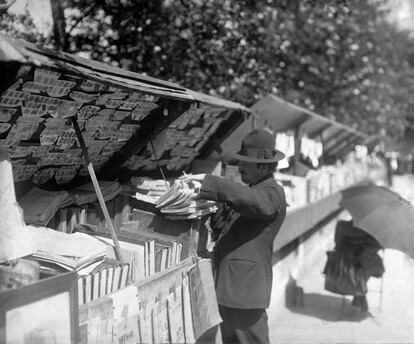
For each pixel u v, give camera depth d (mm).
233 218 3945
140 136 3822
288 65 10242
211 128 5125
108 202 3854
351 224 6488
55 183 3537
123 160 3922
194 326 3668
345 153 13055
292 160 7543
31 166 3168
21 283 2395
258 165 3807
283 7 7246
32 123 2832
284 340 5281
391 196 6273
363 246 6410
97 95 3033
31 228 2998
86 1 6109
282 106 5848
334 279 6469
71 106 2953
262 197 3605
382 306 6949
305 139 7707
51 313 2332
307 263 8414
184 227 3895
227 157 5770
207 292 3664
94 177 3135
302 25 9500
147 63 6719
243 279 3764
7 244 2578
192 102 3693
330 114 12383
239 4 7027
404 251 5746
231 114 5281
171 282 3447
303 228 6984
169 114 3742
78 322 2441
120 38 6438
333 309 6734
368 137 14297
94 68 2707
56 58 2445
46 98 2732
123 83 2766
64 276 2387
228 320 3883
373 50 11625
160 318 3295
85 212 3625
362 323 6098
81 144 3096
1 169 2590
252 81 7777
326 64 10867
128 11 6363
